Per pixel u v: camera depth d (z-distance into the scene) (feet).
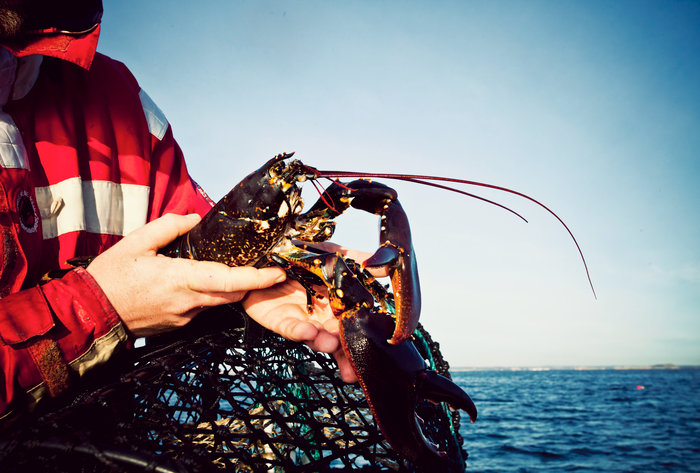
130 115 1.82
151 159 1.89
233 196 1.50
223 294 1.35
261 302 1.48
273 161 1.48
